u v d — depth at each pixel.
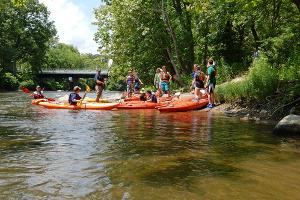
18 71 71.56
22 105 20.02
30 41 68.06
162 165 6.18
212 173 5.71
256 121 11.88
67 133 9.54
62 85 85.00
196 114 14.29
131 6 25.53
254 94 14.05
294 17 20.41
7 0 26.92
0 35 64.50
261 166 6.11
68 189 4.97
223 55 23.80
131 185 5.12
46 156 6.84
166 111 15.39
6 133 9.55
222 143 8.05
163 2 25.06
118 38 27.53
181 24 25.77
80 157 6.75
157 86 21.62
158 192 4.84
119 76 29.75
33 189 4.97
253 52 23.61
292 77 13.69
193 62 26.12
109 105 16.95
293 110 11.52
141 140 8.45
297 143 8.03
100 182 5.27
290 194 4.78
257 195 4.73
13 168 6.00
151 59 27.30
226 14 19.45
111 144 7.97
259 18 19.94
